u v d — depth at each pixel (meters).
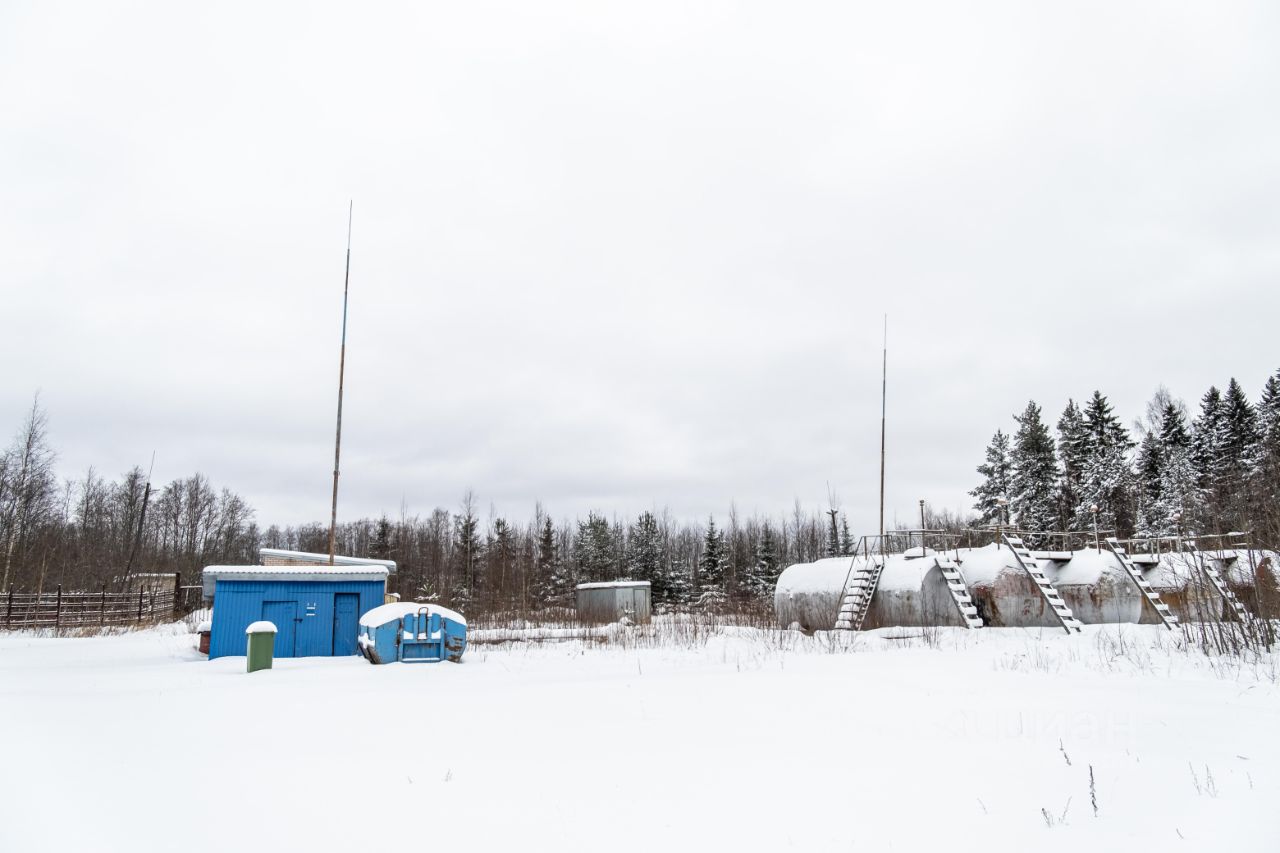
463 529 64.31
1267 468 34.47
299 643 19.50
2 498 48.22
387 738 8.23
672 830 5.21
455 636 17.23
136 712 9.91
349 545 96.75
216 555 83.88
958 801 5.80
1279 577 18.53
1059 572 24.20
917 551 25.39
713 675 13.19
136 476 75.38
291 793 6.11
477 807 5.75
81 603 36.44
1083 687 11.36
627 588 37.69
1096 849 4.77
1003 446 64.44
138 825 5.33
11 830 5.21
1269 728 8.25
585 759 7.25
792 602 27.52
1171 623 20.80
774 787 6.23
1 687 12.66
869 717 9.21
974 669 13.69
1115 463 54.56
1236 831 5.03
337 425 24.69
